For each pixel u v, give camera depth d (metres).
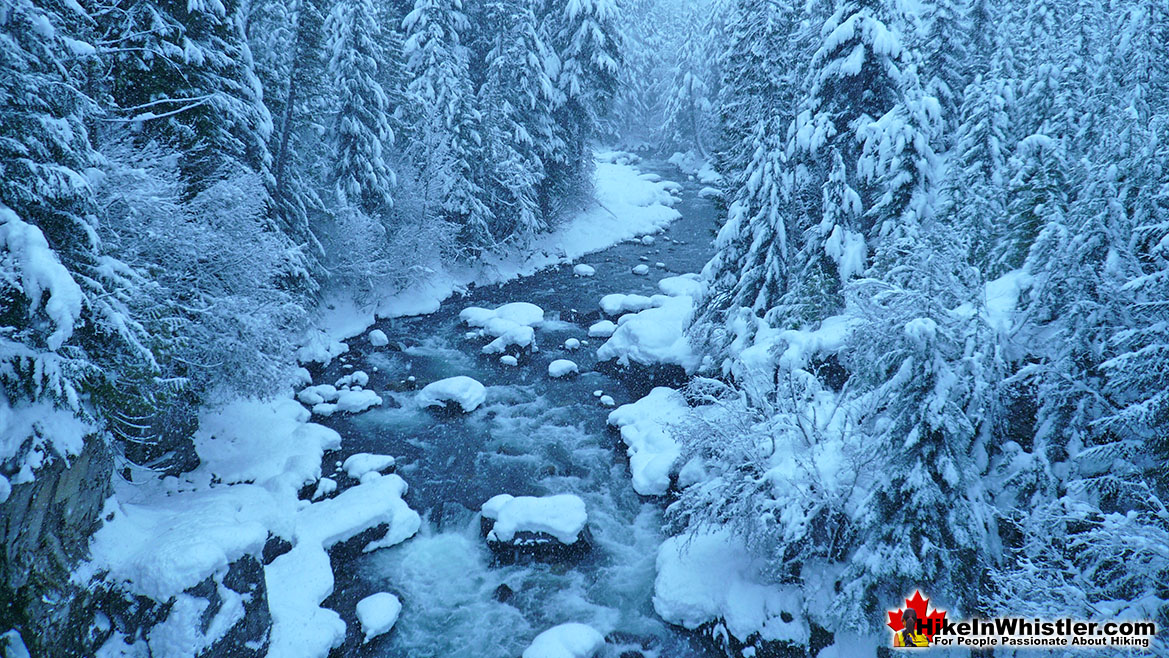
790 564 11.07
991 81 19.70
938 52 20.33
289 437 15.24
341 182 23.33
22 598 7.47
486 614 11.53
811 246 17.56
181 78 14.07
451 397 18.27
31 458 7.68
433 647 10.84
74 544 8.30
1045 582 8.14
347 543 12.53
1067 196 13.17
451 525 13.70
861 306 10.01
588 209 37.50
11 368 7.91
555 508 13.27
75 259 9.12
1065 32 22.23
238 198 14.34
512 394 19.39
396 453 16.05
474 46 30.58
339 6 22.78
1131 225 10.39
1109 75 20.33
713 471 13.20
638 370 19.78
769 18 16.80
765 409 12.23
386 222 25.38
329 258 22.95
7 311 8.02
